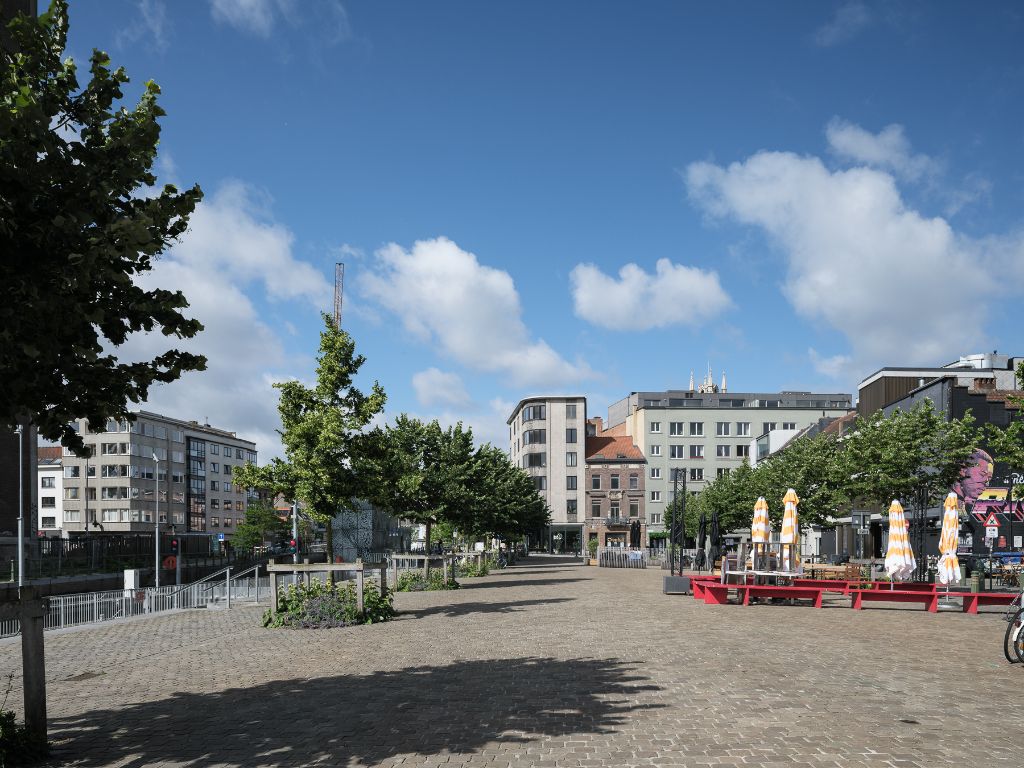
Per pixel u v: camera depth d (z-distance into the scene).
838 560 42.19
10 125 5.07
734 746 6.44
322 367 19.73
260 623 19.12
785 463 43.09
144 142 5.74
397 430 32.97
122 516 95.06
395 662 11.77
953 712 7.68
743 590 22.00
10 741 6.46
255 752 6.70
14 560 45.84
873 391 51.78
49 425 6.26
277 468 19.62
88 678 11.77
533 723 7.43
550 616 18.59
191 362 6.56
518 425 109.00
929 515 37.75
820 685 9.18
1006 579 28.98
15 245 5.23
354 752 6.59
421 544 75.38
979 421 39.06
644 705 8.10
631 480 97.69
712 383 135.62
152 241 5.30
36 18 5.64
